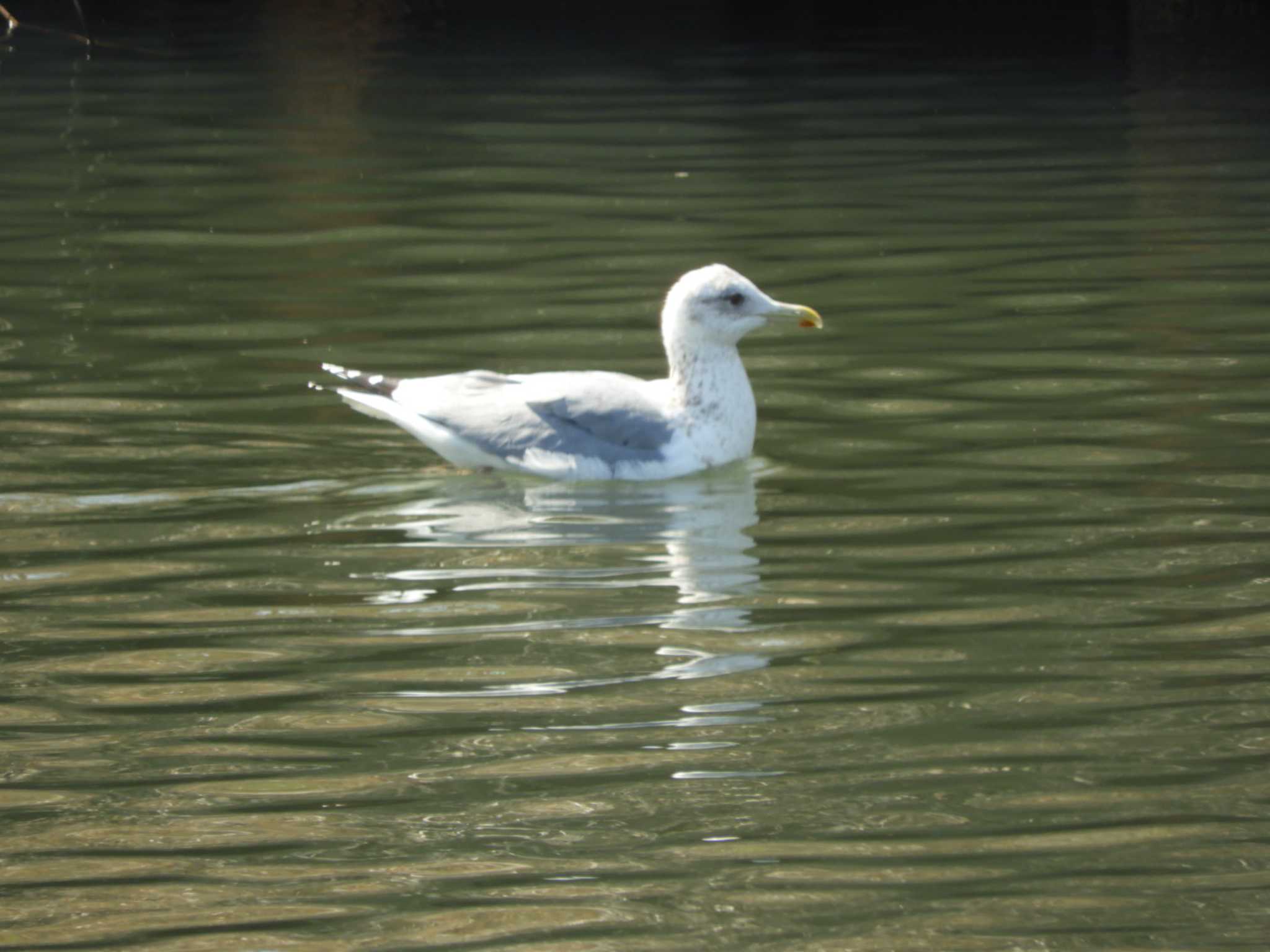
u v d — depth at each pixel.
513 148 24.55
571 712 9.52
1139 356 15.50
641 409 13.15
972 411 14.29
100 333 16.42
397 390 13.43
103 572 11.38
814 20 35.88
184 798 8.72
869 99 27.95
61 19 35.69
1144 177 22.33
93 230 20.20
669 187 22.19
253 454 13.50
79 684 9.90
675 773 8.89
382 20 35.97
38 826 8.46
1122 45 32.50
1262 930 7.51
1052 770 8.85
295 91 28.58
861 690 9.72
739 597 10.94
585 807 8.59
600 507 12.49
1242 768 8.82
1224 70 29.70
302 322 16.75
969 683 9.77
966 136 25.12
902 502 12.47
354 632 10.51
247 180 22.66
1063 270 18.27
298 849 8.27
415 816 8.53
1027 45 32.75
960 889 7.87
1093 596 10.84
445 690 9.79
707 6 37.44
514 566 11.45
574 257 18.97
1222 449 13.26
